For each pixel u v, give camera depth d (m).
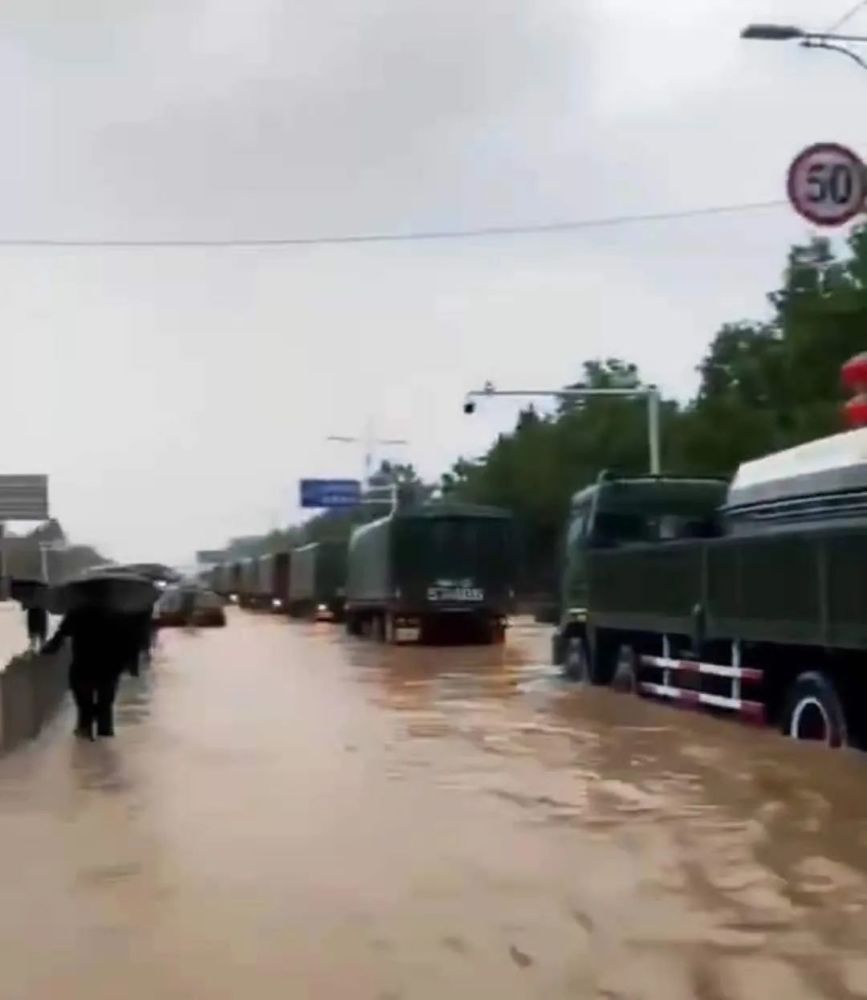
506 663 33.97
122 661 19.02
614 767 15.00
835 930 8.27
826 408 51.00
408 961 7.79
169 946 8.16
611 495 25.08
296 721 20.44
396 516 43.91
